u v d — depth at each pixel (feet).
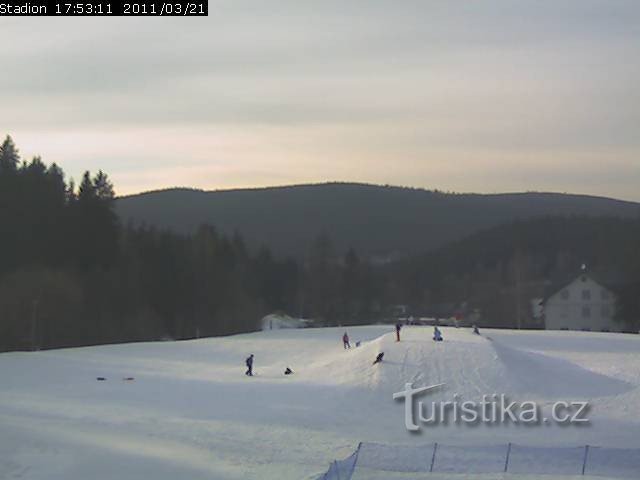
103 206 326.03
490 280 498.69
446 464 91.45
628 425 110.93
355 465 89.97
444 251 608.60
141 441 94.58
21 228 291.38
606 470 89.97
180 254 366.22
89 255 314.55
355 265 465.88
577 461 92.79
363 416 118.11
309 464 87.10
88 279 302.66
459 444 100.07
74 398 130.52
